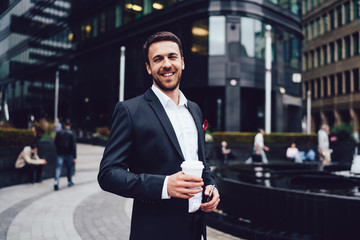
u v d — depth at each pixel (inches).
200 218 65.4
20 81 1765.5
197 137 69.7
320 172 228.5
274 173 238.2
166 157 60.9
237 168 264.2
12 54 1726.1
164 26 919.7
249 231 172.6
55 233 183.5
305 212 161.2
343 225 149.8
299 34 1020.5
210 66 834.2
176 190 53.1
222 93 877.8
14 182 345.1
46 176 395.9
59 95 1437.0
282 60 946.1
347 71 1517.0
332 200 153.1
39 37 1561.3
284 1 948.0
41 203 260.7
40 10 1202.0
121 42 1076.5
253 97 935.0
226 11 825.5
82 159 637.3
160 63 63.2
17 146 351.6
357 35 1441.9
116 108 64.6
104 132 1021.8
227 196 207.0
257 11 853.8
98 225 202.5
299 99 1043.3
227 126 823.1
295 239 154.9
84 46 1261.1
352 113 1478.8
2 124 418.6
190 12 851.4
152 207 60.5
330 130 832.9
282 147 650.8
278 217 171.6
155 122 62.2
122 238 177.5
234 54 828.6
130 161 64.1
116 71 1103.0
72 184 347.9
